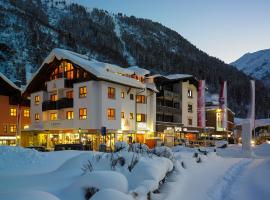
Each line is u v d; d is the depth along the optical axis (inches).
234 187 520.4
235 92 7224.4
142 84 2042.3
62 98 1914.4
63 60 1923.0
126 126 1929.1
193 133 2659.9
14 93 2130.9
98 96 1771.7
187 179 594.6
